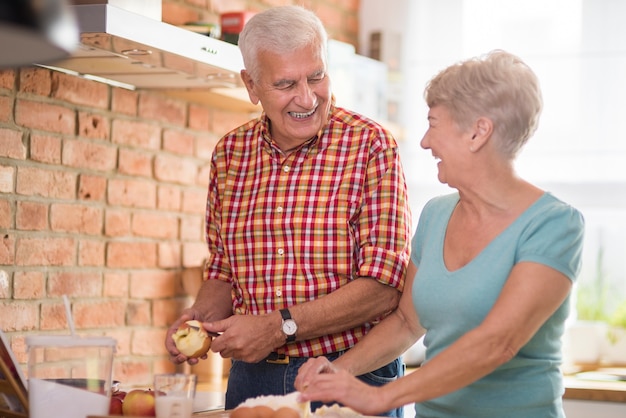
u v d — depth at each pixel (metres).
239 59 3.16
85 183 3.32
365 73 4.77
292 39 2.46
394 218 2.53
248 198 2.65
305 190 2.58
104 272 3.42
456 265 2.24
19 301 3.07
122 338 3.51
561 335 2.23
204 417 2.27
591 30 4.86
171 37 2.83
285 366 2.57
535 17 4.95
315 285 2.55
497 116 2.13
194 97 3.74
